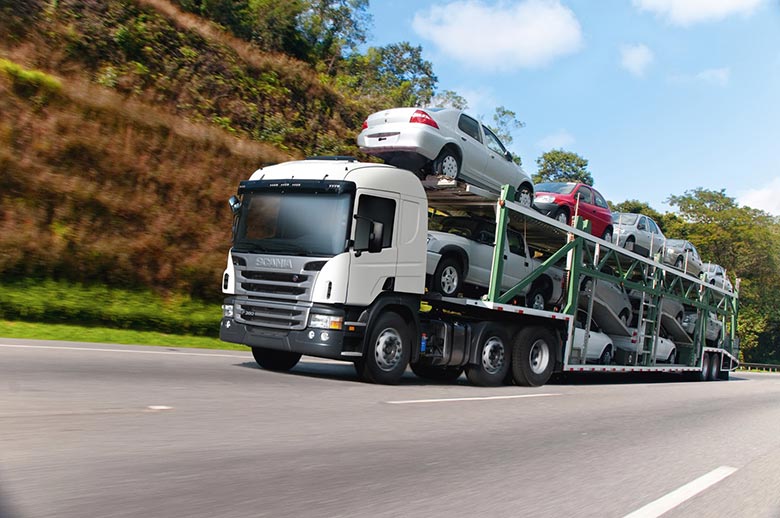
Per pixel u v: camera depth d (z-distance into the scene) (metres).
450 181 12.29
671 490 5.69
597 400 12.16
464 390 11.61
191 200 19.19
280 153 23.44
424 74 69.31
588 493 5.32
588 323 15.46
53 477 4.32
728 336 24.97
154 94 24.11
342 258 10.09
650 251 18.23
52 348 10.84
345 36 47.41
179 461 4.97
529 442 7.26
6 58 20.86
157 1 27.94
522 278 13.35
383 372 10.73
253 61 29.12
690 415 11.34
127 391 7.55
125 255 16.33
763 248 65.62
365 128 13.20
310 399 8.46
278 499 4.31
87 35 23.69
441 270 11.91
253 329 10.66
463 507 4.59
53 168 16.92
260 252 10.66
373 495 4.64
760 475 6.67
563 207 16.72
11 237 14.76
